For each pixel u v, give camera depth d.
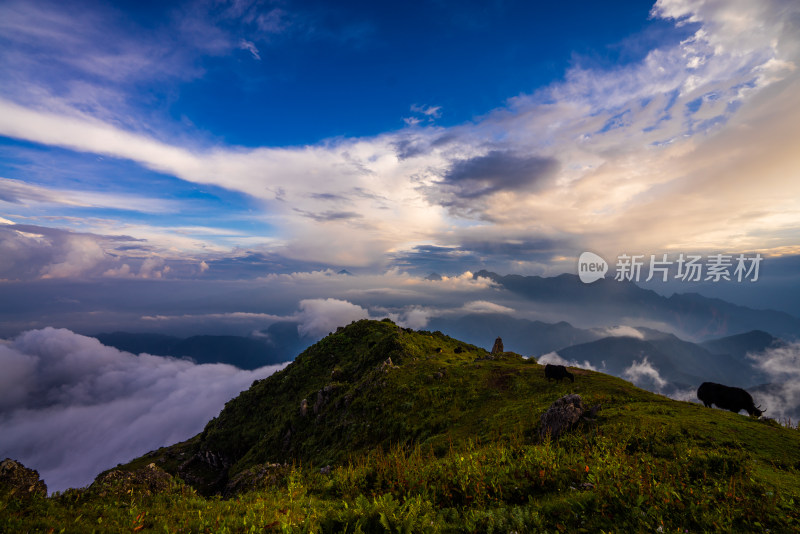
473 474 9.59
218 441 69.06
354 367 67.31
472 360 52.78
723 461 10.00
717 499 7.82
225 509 8.88
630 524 6.92
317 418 51.34
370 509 7.27
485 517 7.48
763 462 11.48
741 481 8.52
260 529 6.83
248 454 60.00
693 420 15.92
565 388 30.14
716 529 6.55
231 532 6.98
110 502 9.34
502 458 10.98
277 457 52.50
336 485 10.84
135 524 7.50
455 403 35.19
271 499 9.95
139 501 9.70
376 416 40.12
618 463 9.72
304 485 11.26
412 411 36.88
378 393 44.16
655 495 7.71
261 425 68.31
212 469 65.62
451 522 7.74
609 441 13.10
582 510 7.65
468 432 27.06
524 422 23.52
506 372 40.00
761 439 13.57
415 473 10.30
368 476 10.96
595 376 33.53
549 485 9.41
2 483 8.79
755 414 20.34
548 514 7.77
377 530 6.79
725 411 18.16
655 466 9.63
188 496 10.41
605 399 23.83
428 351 65.06
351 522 7.15
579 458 10.90
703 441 13.35
